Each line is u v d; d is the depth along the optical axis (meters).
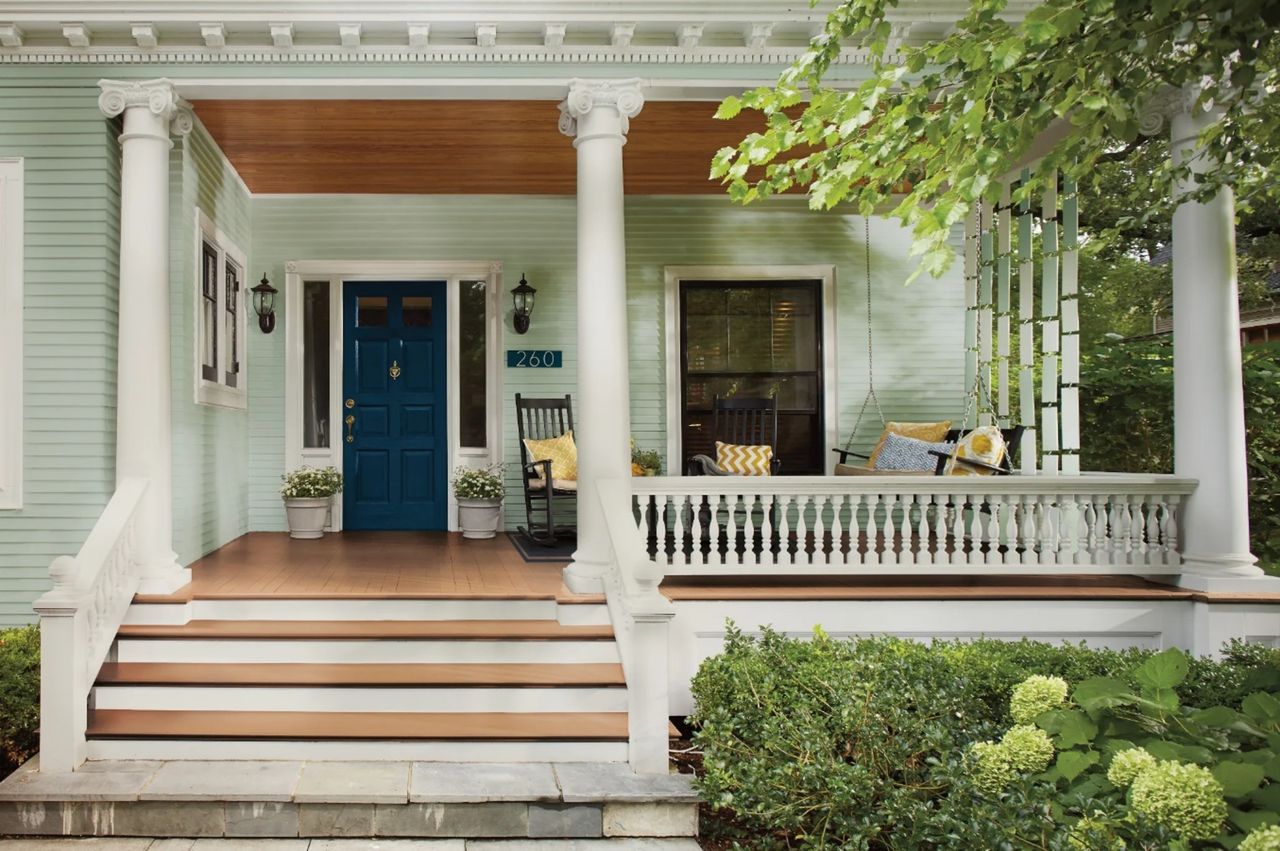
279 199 6.73
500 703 3.73
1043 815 2.38
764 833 3.17
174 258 4.71
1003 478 4.47
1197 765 2.33
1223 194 4.29
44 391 4.32
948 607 4.35
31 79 4.29
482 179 6.41
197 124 5.04
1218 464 4.36
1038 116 2.59
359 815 3.12
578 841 3.14
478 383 6.95
